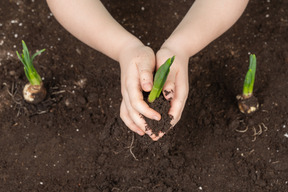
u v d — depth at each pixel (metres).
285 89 0.75
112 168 0.71
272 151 0.71
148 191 0.70
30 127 0.73
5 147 0.72
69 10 0.62
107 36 0.61
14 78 0.76
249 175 0.70
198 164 0.71
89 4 0.62
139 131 0.59
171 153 0.71
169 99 0.55
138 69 0.55
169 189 0.69
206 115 0.74
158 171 0.71
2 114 0.74
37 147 0.72
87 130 0.73
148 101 0.55
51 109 0.74
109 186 0.70
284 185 0.69
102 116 0.74
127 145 0.69
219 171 0.71
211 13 0.62
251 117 0.73
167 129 0.55
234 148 0.72
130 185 0.70
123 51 0.60
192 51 0.61
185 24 0.62
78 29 0.62
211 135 0.73
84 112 0.74
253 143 0.72
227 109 0.74
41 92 0.72
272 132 0.73
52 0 0.62
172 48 0.59
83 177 0.71
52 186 0.70
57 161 0.71
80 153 0.72
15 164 0.71
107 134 0.71
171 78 0.55
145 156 0.71
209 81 0.76
